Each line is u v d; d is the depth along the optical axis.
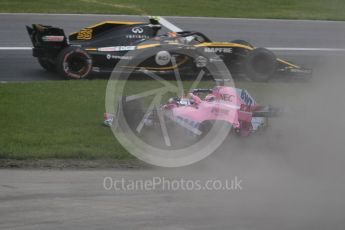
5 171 31.89
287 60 68.94
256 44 77.12
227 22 89.75
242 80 56.94
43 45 53.59
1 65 59.12
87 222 24.58
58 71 53.47
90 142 37.19
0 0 94.69
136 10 94.12
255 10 101.06
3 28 77.00
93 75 55.84
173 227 24.28
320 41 81.12
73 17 86.44
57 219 24.80
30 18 83.94
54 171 32.25
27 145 36.19
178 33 56.22
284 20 94.44
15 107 43.78
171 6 99.25
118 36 54.47
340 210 26.69
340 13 103.56
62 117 42.12
